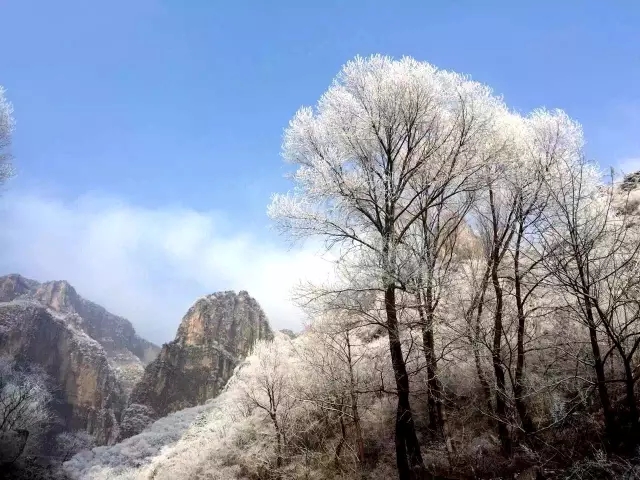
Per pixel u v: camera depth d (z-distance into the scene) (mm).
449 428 11828
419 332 12203
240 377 23844
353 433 15914
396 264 10297
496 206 11844
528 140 11336
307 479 15570
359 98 12164
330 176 11391
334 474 15086
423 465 10195
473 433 11797
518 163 11039
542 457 8883
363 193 11281
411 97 11406
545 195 10000
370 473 13219
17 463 21500
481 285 11180
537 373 11539
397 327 10938
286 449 17891
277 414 19109
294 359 20719
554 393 10375
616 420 8844
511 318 11172
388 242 10461
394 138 11766
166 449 36094
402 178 11430
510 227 11227
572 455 8664
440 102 11836
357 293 10977
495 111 11789
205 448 22328
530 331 11914
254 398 20281
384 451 14062
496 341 10688
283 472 16672
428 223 12750
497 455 10094
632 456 7773
